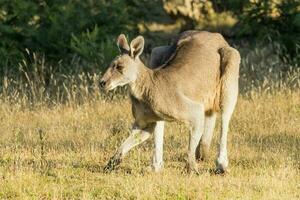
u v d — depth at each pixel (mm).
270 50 54969
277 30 55281
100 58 51250
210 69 30500
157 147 30391
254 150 34781
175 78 29406
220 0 67375
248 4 55625
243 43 60500
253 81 48344
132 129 30016
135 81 29094
